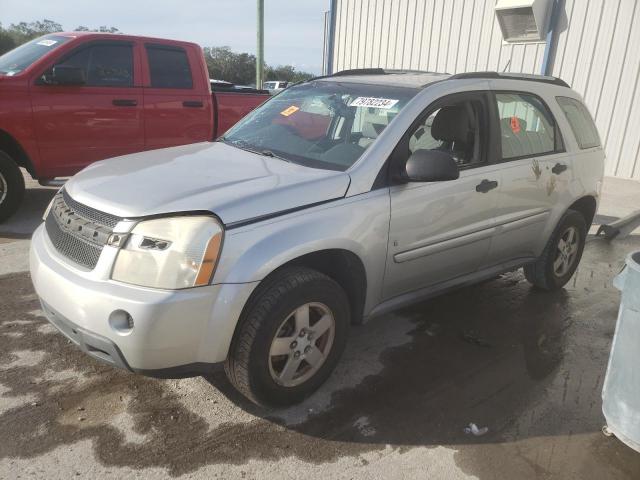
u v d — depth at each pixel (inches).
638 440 103.2
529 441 114.3
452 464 106.6
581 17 421.4
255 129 158.2
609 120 421.4
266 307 107.6
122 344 99.0
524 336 161.6
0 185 236.4
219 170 125.2
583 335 164.4
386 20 554.3
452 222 143.3
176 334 99.5
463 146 149.3
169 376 103.7
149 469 101.0
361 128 137.9
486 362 145.6
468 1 485.4
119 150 261.4
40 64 237.1
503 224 159.2
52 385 124.9
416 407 124.1
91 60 250.2
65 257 111.3
